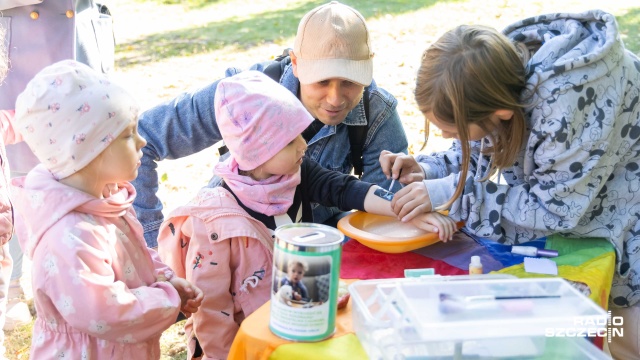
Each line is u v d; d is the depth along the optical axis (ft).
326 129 8.89
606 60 6.79
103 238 6.61
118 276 6.78
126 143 6.78
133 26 34.40
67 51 10.80
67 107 6.45
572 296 5.19
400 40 28.45
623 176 7.43
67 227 6.42
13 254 11.46
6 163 8.80
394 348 4.95
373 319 5.08
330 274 5.18
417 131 18.86
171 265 7.94
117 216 6.92
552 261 6.82
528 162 7.10
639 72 7.27
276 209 7.60
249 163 7.41
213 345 7.48
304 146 7.64
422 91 6.79
